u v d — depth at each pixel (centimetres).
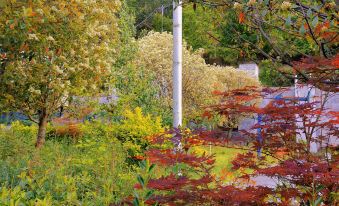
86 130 1064
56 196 538
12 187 574
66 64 1180
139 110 1101
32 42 934
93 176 692
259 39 526
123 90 1410
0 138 905
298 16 434
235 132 463
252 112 430
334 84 437
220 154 1426
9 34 785
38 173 637
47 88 1192
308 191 395
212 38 552
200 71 2034
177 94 919
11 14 699
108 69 1294
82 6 1159
